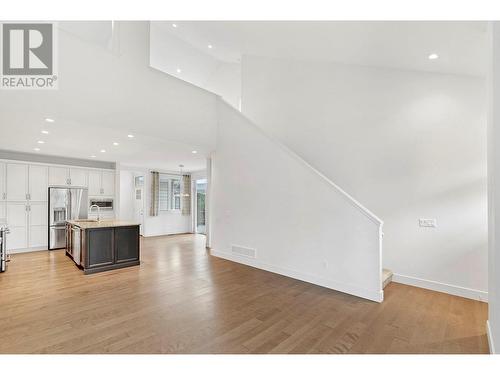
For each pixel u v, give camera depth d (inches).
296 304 127.9
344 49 161.5
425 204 150.0
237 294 140.4
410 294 140.6
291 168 173.6
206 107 229.1
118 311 118.3
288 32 167.0
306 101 206.5
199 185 410.9
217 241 231.8
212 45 248.8
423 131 151.3
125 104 176.6
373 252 133.8
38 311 117.5
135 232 202.5
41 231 249.9
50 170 257.9
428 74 149.9
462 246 138.9
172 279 165.6
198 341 94.4
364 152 173.8
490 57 86.5
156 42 262.1
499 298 75.9
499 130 75.2
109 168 307.3
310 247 160.9
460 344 93.7
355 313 118.3
